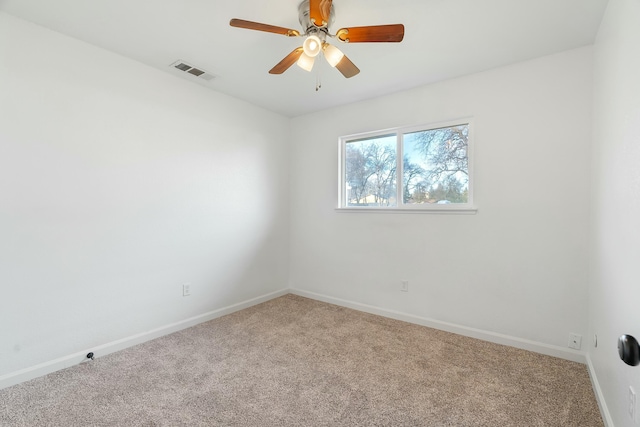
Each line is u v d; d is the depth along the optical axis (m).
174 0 1.74
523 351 2.39
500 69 2.51
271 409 1.70
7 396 1.78
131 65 2.44
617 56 1.51
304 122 3.86
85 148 2.19
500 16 1.86
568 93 2.24
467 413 1.67
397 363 2.21
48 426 1.54
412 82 2.84
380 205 3.30
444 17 1.87
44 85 2.00
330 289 3.63
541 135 2.34
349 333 2.74
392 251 3.13
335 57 1.88
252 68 2.59
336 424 1.59
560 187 2.28
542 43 2.15
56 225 2.06
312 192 3.79
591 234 2.13
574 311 2.23
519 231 2.44
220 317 3.12
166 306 2.70
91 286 2.24
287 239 3.99
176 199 2.76
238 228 3.34
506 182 2.49
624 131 1.38
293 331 2.78
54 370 2.04
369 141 3.39
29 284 1.96
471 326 2.68
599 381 1.79
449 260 2.79
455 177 2.80
